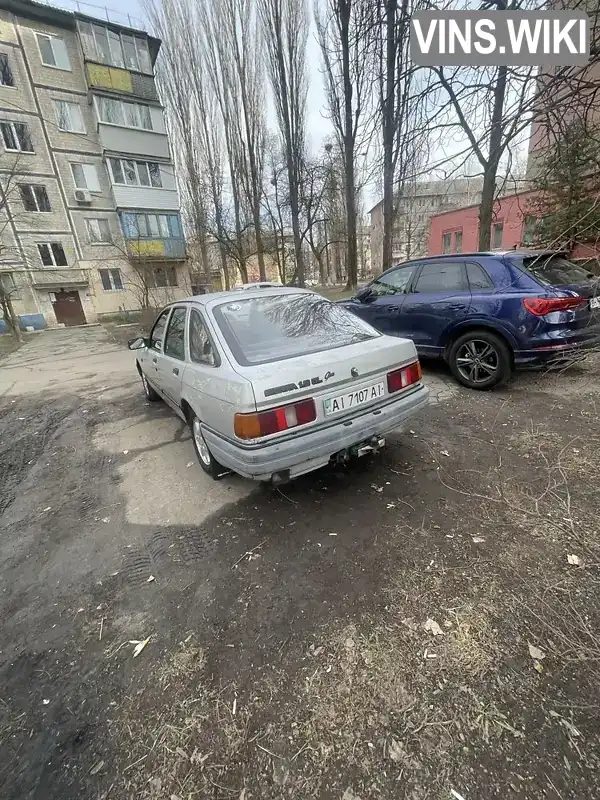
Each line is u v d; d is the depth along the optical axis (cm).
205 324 280
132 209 2170
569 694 139
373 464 312
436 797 116
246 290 327
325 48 1191
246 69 2123
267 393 213
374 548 221
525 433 340
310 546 228
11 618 198
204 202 2491
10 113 1908
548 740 127
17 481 352
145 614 192
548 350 412
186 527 258
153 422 470
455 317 464
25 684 162
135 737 139
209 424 255
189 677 159
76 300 2223
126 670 164
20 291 2061
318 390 229
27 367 1004
